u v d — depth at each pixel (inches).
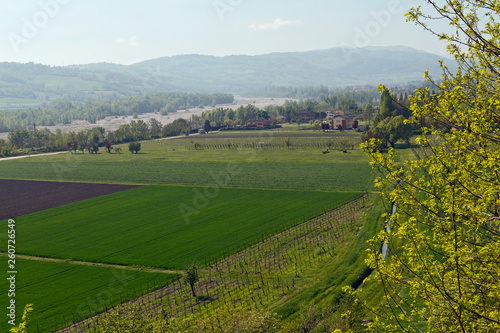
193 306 1546.5
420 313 530.9
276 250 2106.3
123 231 2536.9
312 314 1237.1
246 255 2068.2
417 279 515.5
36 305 1598.2
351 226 2356.1
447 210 489.1
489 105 518.9
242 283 1736.0
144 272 1903.3
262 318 1178.0
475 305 486.9
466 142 493.0
